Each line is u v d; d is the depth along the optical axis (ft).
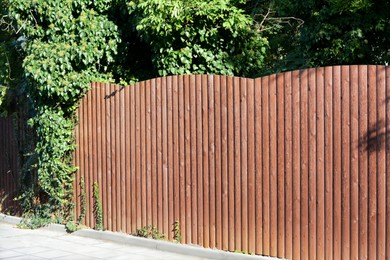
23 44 36.06
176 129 26.91
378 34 30.94
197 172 26.07
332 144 21.83
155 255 25.86
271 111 23.61
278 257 23.26
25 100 34.73
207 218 25.67
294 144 22.86
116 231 29.55
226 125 25.04
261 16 39.24
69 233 31.32
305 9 31.24
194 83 26.22
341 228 21.50
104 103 30.14
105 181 30.07
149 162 28.02
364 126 21.08
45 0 31.17
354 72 21.36
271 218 23.50
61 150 31.27
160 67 31.55
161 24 29.73
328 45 30.63
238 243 24.54
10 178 36.91
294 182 22.84
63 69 30.40
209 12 29.76
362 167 21.06
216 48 31.09
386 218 20.45
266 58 39.24
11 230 32.65
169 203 27.17
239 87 24.63
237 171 24.61
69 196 31.83
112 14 33.60
